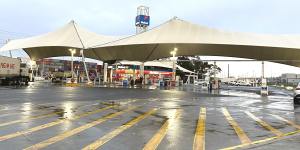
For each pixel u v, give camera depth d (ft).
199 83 250.37
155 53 195.62
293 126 36.09
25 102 57.93
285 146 24.57
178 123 35.58
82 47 184.44
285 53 172.45
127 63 277.44
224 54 194.90
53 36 193.67
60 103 57.21
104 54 203.00
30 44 193.88
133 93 98.94
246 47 169.48
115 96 82.58
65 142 23.93
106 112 44.98
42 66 357.82
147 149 22.39
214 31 161.58
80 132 28.27
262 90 110.83
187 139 26.43
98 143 23.91
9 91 94.48
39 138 25.18
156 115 42.68
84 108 49.65
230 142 25.67
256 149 23.31
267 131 31.94
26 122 33.42
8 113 41.04
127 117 39.81
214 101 73.51
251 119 41.27
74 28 196.65
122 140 25.29
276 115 47.11
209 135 28.60
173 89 140.67
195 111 49.29
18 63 154.40
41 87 130.00
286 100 84.74
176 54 200.85
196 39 156.35
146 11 259.80
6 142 23.45
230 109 54.24
